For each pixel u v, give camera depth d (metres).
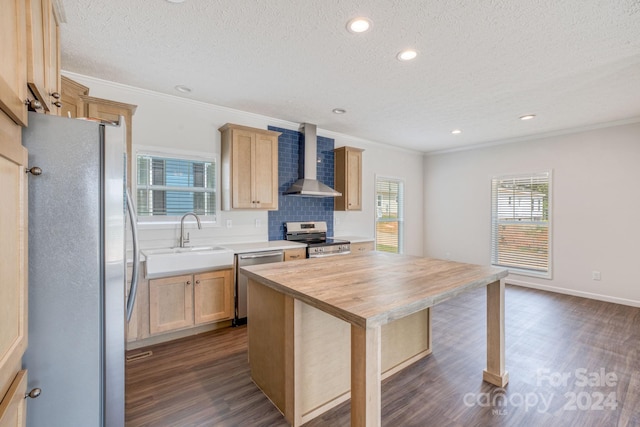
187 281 2.88
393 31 2.02
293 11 1.82
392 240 5.73
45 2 1.32
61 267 1.16
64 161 1.17
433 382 2.21
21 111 0.98
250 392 2.07
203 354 2.60
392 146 5.62
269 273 2.02
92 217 1.22
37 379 1.13
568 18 1.86
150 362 2.46
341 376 2.01
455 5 1.75
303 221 4.46
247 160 3.58
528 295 4.34
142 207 3.15
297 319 1.73
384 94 3.14
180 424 1.76
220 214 3.67
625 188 3.93
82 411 1.21
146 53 2.35
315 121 4.14
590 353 2.62
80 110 2.45
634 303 3.87
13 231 0.93
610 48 2.21
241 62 2.49
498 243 5.18
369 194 5.32
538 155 4.68
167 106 3.27
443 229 5.94
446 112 3.70
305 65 2.52
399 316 1.37
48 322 1.15
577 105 3.40
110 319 1.26
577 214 4.31
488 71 2.60
